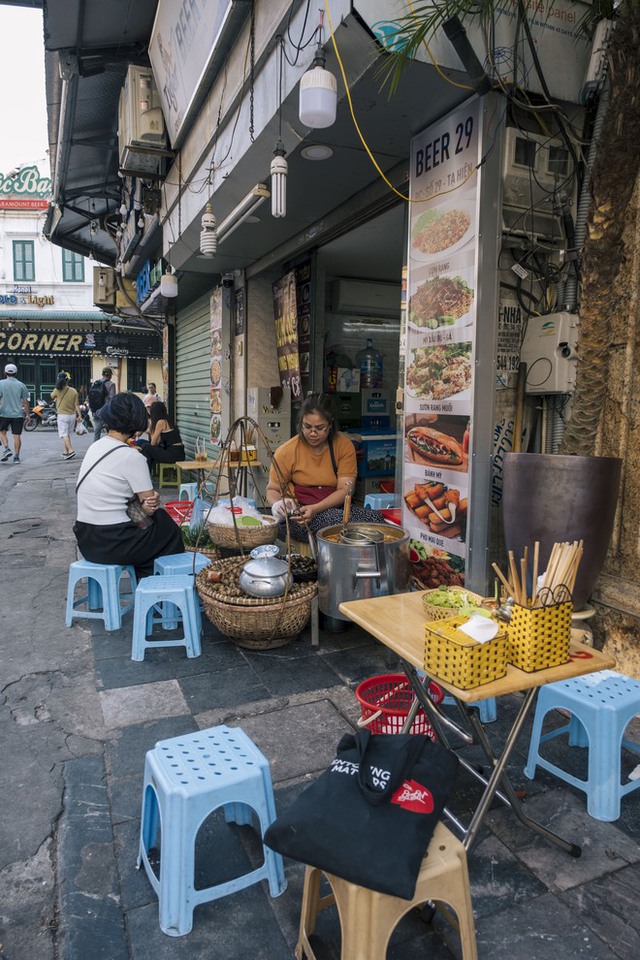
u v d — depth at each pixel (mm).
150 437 9633
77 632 3867
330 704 2982
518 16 3299
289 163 4371
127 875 1956
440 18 2904
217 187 5324
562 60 3498
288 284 6984
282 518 4141
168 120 6609
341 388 7828
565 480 2787
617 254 2768
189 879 1745
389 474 7223
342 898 1472
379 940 1426
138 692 3094
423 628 2086
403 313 4312
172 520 4234
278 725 2801
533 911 1832
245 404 7926
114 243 13836
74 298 25484
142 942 1726
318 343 6848
